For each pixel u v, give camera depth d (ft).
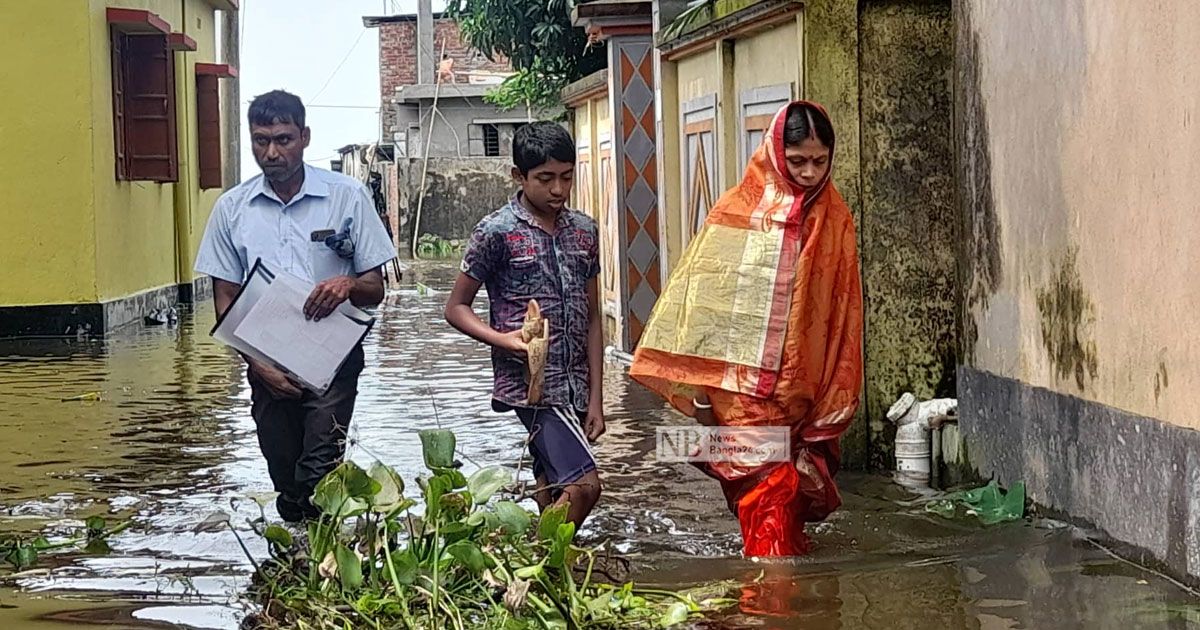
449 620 15.48
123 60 55.36
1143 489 17.34
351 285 20.89
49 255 50.49
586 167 49.01
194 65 71.46
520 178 19.47
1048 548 18.69
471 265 19.24
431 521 16.56
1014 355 21.75
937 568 18.20
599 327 19.88
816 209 19.29
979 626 15.49
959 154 24.21
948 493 22.98
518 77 71.92
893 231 25.55
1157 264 16.78
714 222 19.67
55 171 50.29
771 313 19.03
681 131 35.91
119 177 54.24
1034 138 20.63
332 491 16.80
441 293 71.20
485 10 61.21
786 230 19.12
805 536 20.01
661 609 16.55
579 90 47.50
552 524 15.99
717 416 19.44
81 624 16.38
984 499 21.70
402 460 26.89
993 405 22.66
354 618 15.83
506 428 30.60
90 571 19.01
